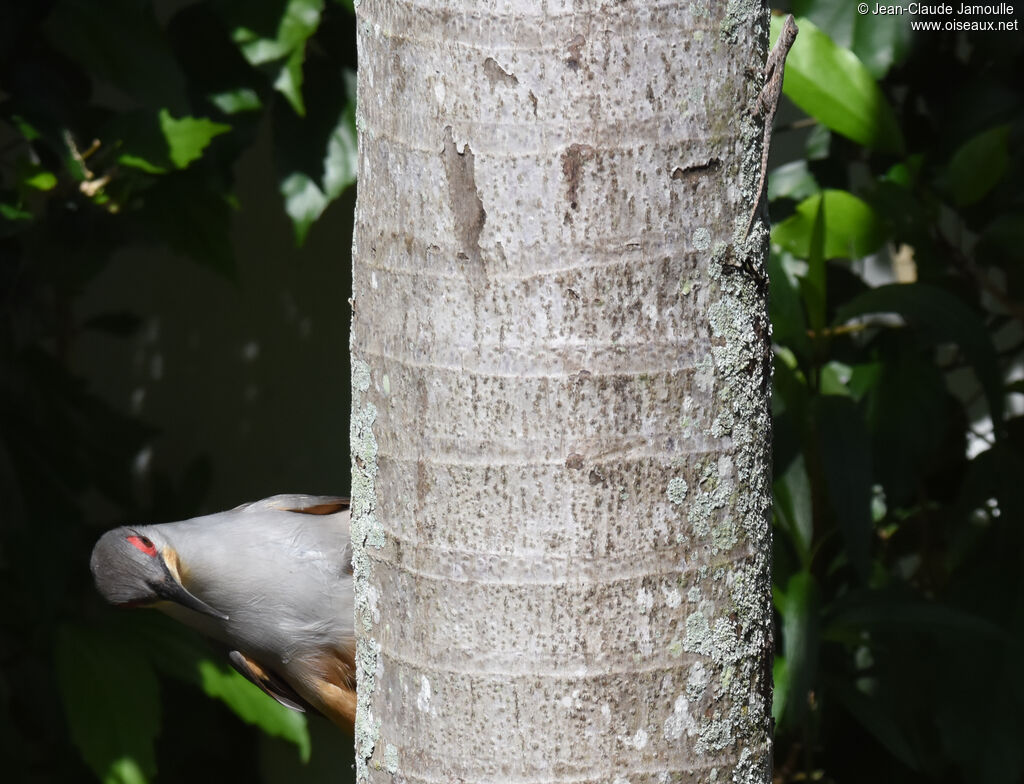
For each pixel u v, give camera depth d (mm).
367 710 4242
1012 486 7906
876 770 8531
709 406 3883
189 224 8969
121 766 8406
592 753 3852
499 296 3764
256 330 11844
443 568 3908
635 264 3748
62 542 9398
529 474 3799
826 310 8469
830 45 7949
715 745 3988
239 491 11992
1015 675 7535
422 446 3914
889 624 7164
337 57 9125
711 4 3758
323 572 6457
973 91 8719
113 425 10352
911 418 8023
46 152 8297
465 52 3705
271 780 11688
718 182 3830
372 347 4062
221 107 8703
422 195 3834
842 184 9289
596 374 3760
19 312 9445
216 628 6711
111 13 7996
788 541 7973
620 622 3832
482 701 3887
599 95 3676
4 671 10273
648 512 3828
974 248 8680
